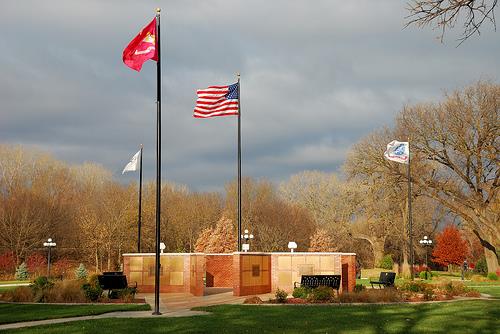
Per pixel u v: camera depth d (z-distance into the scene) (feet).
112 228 211.20
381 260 211.61
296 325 49.67
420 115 163.32
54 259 212.84
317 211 238.07
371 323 51.19
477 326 49.52
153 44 62.80
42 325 49.39
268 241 214.28
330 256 89.76
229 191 256.73
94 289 73.72
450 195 167.63
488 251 165.48
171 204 251.39
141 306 65.62
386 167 175.94
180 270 96.32
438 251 222.89
